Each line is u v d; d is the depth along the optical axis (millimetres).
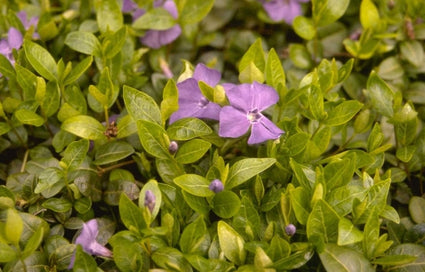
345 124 449
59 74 439
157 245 399
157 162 420
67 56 485
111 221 429
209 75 440
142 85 479
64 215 426
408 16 503
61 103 459
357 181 424
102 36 464
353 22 536
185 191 407
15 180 436
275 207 419
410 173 459
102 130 431
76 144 417
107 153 432
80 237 384
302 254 396
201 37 531
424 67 500
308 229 395
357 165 424
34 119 433
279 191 417
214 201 409
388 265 410
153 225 418
